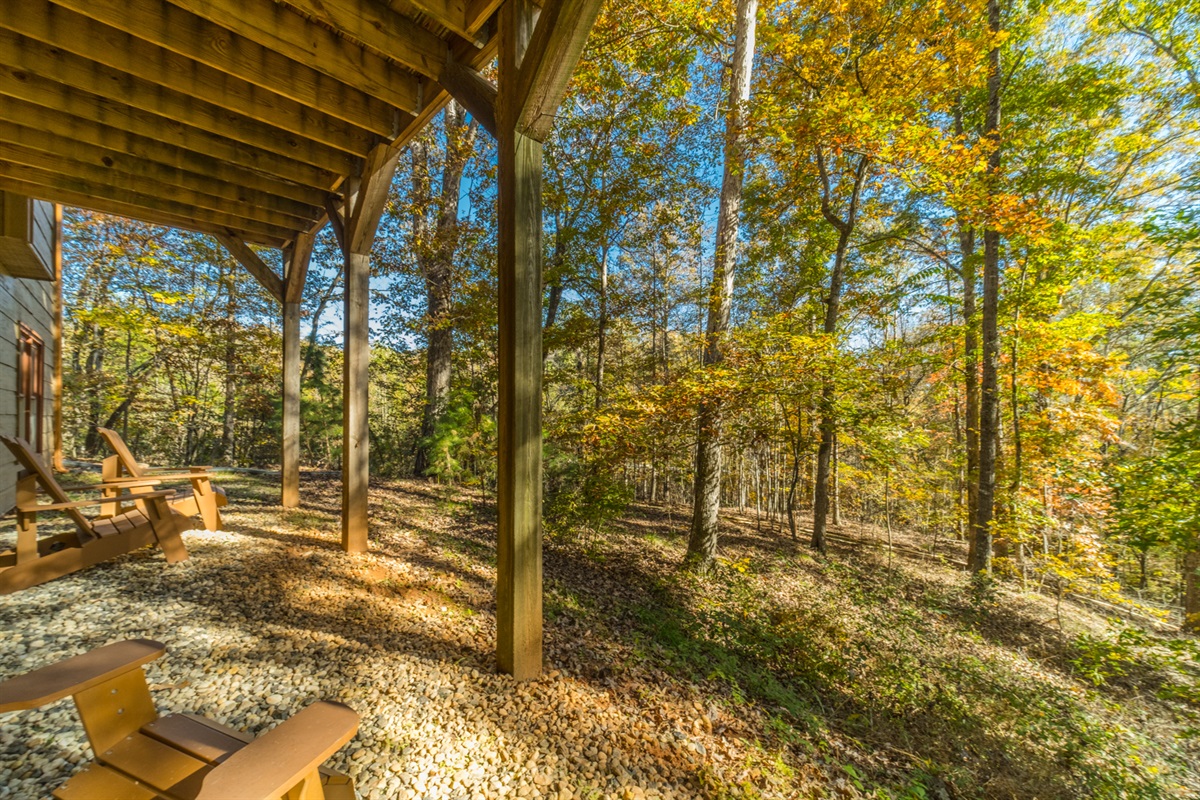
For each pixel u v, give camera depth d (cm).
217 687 220
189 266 1215
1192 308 618
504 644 262
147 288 1135
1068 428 927
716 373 591
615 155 884
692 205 999
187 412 1312
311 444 1446
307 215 482
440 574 420
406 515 642
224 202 459
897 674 418
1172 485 587
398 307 1171
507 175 244
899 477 898
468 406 923
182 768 120
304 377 1438
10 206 381
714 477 655
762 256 1100
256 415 1434
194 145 354
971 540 980
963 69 665
